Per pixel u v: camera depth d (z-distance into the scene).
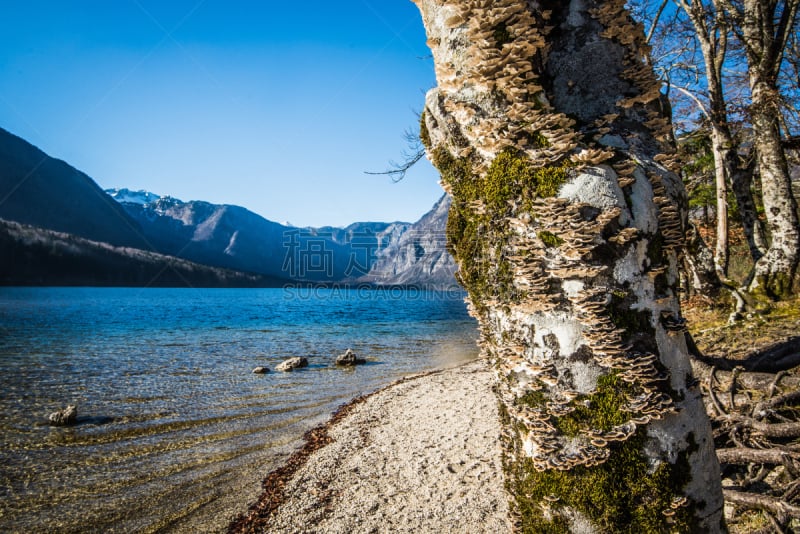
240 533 5.55
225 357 21.91
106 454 8.63
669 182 2.38
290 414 11.38
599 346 2.11
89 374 17.28
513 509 2.44
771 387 5.63
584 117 2.51
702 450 2.22
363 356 22.09
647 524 2.07
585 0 2.58
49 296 79.69
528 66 2.32
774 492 4.11
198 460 8.21
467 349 24.56
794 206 10.34
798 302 9.83
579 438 2.15
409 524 5.09
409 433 8.70
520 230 2.31
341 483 6.57
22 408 12.27
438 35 2.62
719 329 9.98
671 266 2.32
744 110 11.67
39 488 7.11
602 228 2.14
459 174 2.64
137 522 6.04
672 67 13.98
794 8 10.52
